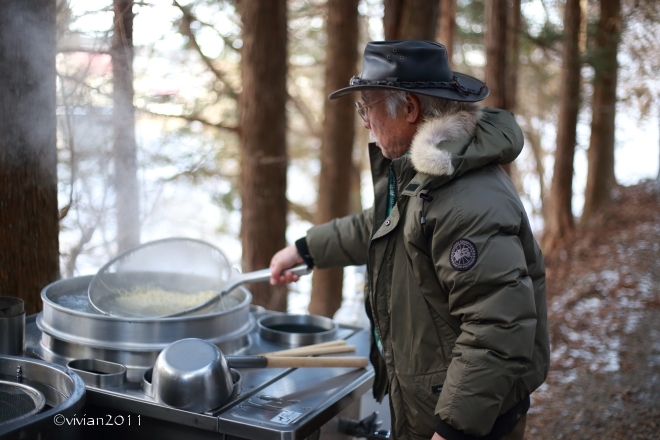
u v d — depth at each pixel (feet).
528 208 40.63
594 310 15.62
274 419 4.26
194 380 4.26
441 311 4.40
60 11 7.75
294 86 31.86
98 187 8.91
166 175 14.85
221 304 5.95
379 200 4.96
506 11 18.25
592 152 27.43
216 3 20.40
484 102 18.71
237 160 24.20
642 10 23.39
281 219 14.11
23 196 6.08
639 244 21.72
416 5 12.90
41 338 5.50
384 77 4.54
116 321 4.97
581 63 24.04
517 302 3.97
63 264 8.91
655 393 9.75
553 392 10.37
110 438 4.75
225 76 21.44
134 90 8.93
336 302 18.69
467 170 4.25
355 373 5.32
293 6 26.63
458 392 3.99
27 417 3.59
